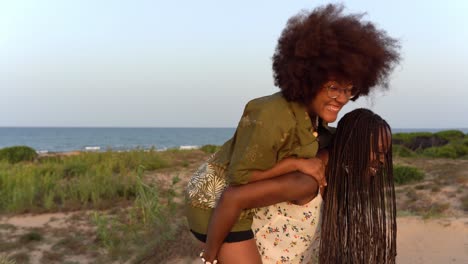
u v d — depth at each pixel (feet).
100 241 25.21
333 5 7.54
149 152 61.16
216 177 8.07
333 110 7.61
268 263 8.28
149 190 28.71
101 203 34.04
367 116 8.05
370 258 7.94
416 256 20.34
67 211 32.63
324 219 8.07
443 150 79.66
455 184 43.65
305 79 7.38
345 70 7.23
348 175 7.97
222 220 7.45
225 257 7.88
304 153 7.46
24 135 574.97
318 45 7.19
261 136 7.13
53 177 40.32
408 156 77.46
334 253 7.98
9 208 32.60
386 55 7.79
